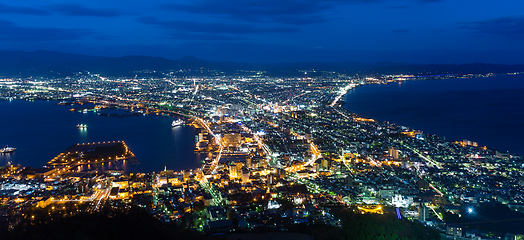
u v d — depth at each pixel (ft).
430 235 512.22
